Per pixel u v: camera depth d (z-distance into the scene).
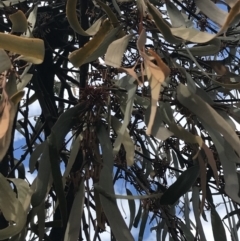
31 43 0.53
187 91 0.65
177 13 0.74
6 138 0.53
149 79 0.48
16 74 0.61
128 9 0.73
